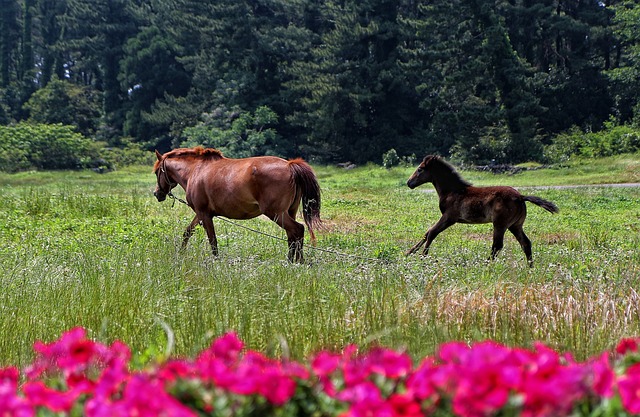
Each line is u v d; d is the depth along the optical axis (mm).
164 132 76625
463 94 62875
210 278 9641
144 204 24031
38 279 9930
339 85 63594
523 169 47844
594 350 6473
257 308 7793
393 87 65188
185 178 14273
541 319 7379
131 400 3271
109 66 82688
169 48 78250
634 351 4398
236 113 65688
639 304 7844
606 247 15219
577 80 65500
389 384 3631
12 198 24844
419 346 6387
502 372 3301
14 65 97250
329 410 3527
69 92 79812
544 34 66375
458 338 6832
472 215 14008
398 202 28516
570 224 20547
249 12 71438
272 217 13203
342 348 6730
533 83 61719
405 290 8688
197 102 72375
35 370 4461
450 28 62219
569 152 54812
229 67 71562
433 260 12383
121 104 83438
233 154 63188
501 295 8102
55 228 17531
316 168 61438
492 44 58594
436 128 62625
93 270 10258
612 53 71062
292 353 6555
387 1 65188
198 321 7406
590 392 3480
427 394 3377
